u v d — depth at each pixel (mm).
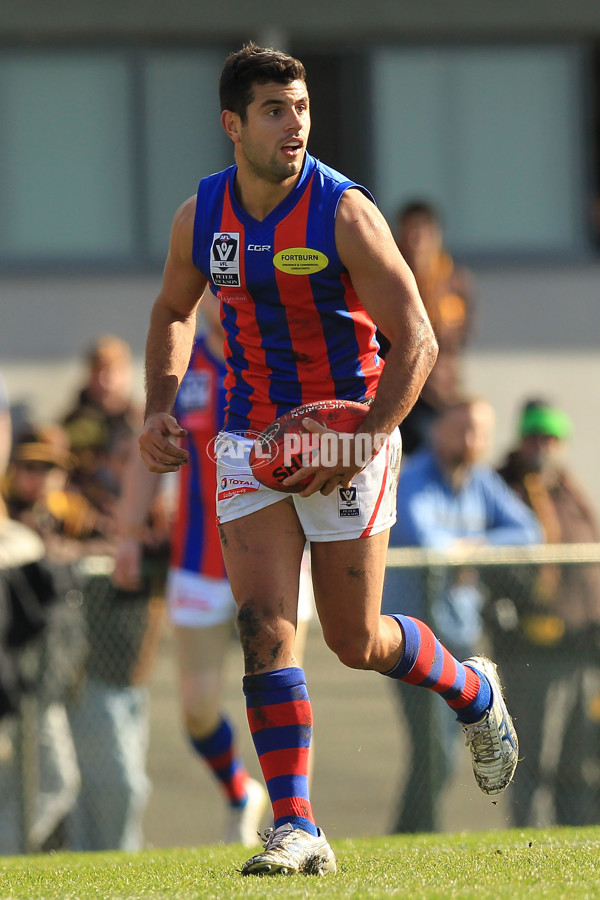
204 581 18562
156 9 37188
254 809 19203
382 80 38188
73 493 22703
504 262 38469
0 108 37188
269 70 10008
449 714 19922
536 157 38812
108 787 19000
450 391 28625
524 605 19953
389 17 37875
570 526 23391
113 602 19156
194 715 18562
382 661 11086
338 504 10492
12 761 18344
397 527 21453
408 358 10227
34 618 18453
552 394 38281
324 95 38062
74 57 37344
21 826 18328
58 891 9914
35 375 36938
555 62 38781
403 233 30656
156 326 11430
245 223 10406
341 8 37750
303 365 10688
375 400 10281
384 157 38312
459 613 19750
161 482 19531
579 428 38219
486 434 21703
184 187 37906
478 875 10195
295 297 10391
